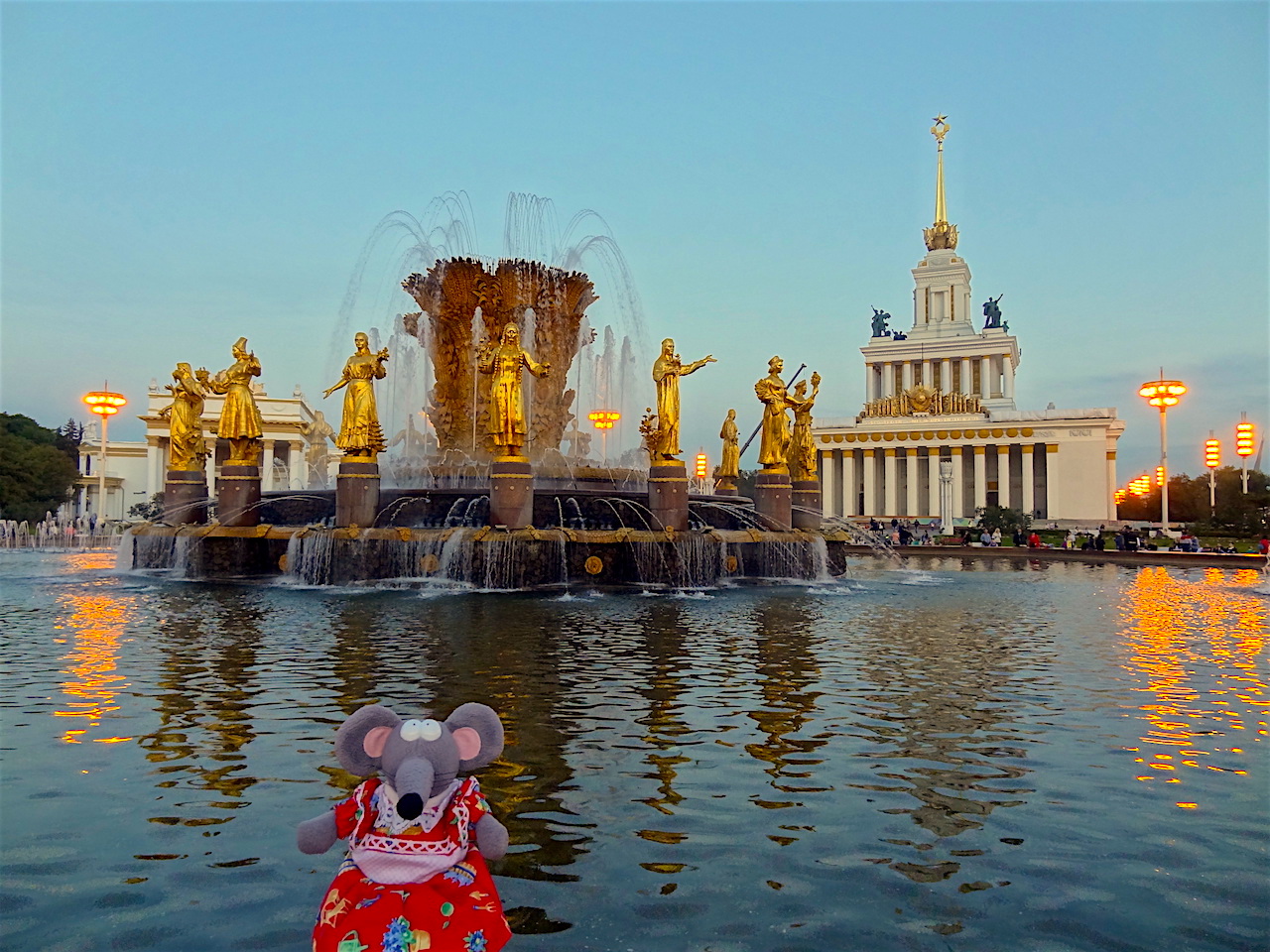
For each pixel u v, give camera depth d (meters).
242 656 9.91
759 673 9.38
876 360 116.69
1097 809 5.35
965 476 105.94
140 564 22.44
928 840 4.84
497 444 19.03
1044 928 3.85
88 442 95.56
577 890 4.17
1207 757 6.48
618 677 8.99
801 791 5.61
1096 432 95.38
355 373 19.73
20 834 4.78
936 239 120.69
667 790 5.60
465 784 3.25
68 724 7.00
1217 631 13.69
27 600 15.57
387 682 8.56
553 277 23.69
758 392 24.00
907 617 14.95
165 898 4.05
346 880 3.07
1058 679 9.38
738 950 3.62
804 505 25.45
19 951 3.55
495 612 14.17
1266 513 65.19
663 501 20.28
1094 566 35.44
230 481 21.33
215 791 5.47
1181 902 4.12
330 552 18.59
